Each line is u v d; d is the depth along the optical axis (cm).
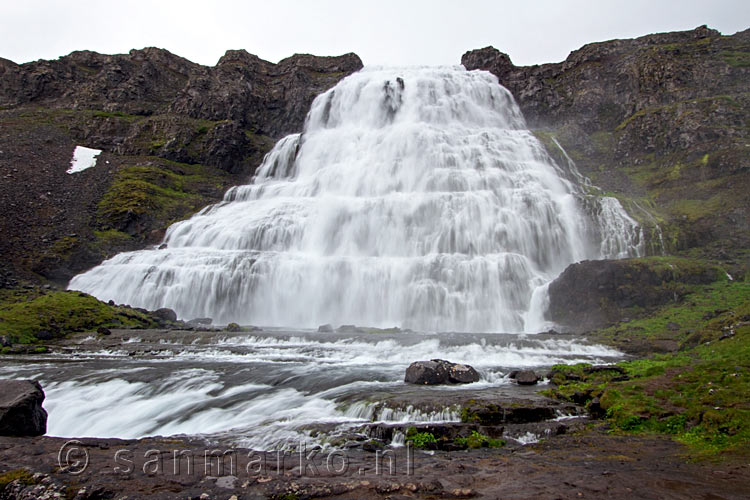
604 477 963
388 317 4084
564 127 7350
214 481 973
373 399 1580
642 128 6450
